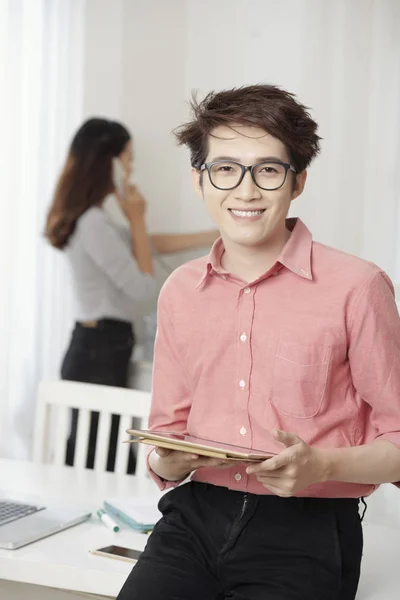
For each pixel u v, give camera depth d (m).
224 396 1.35
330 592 1.27
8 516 1.68
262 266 1.34
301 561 1.28
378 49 3.35
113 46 3.67
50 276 3.58
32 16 3.55
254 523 1.30
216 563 1.32
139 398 2.12
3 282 3.59
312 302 1.29
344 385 1.30
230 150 1.27
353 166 3.39
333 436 1.29
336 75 3.42
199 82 3.68
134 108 3.70
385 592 1.44
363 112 3.38
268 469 1.14
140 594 1.30
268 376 1.31
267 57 3.56
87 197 3.16
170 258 3.70
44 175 3.57
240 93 1.30
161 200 3.72
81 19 3.60
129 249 3.34
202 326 1.37
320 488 1.29
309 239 1.34
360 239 3.39
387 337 1.26
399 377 1.26
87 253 3.15
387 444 1.24
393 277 3.33
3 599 1.68
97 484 1.98
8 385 3.60
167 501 1.39
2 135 3.57
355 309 1.26
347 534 1.31
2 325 3.59
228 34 3.63
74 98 3.61
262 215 1.28
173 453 1.26
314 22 3.46
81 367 3.20
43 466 2.15
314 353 1.27
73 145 3.18
